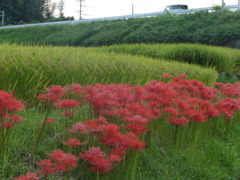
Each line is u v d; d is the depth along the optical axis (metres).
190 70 8.69
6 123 3.24
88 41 27.66
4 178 3.17
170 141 4.63
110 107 3.90
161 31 24.94
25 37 32.91
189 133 4.77
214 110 4.90
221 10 25.66
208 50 12.96
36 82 5.55
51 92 3.55
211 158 4.76
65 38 29.97
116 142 3.13
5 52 5.58
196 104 5.34
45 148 3.72
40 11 66.50
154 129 4.55
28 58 5.71
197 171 4.27
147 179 3.78
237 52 15.44
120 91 4.05
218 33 21.98
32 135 3.92
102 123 3.41
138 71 7.29
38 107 5.05
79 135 3.83
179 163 4.38
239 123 6.53
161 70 7.76
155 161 4.17
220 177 4.28
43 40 30.98
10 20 62.56
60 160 2.73
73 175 3.46
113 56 7.86
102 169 2.98
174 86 5.23
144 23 27.09
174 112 4.29
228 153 4.92
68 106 3.60
